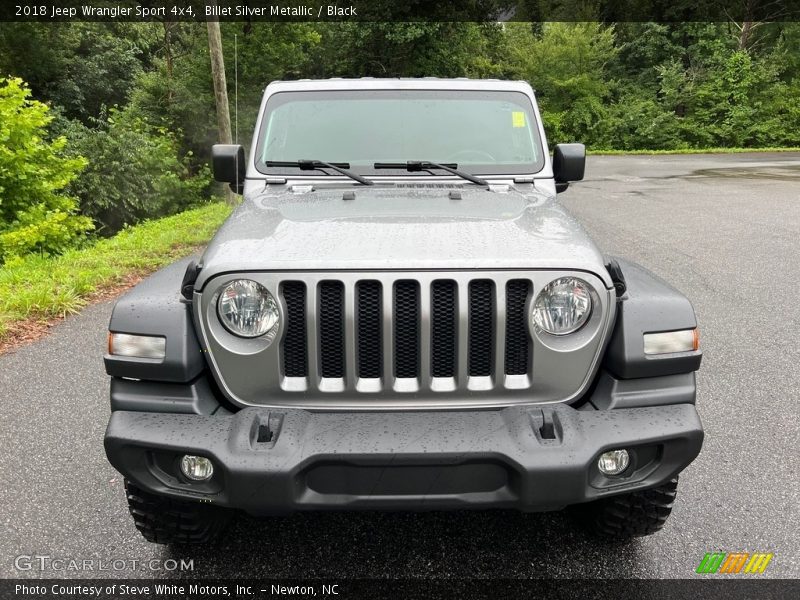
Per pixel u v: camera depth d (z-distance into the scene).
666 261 8.52
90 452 3.75
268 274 2.33
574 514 3.09
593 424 2.28
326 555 2.89
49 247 11.46
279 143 3.74
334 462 2.20
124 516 3.14
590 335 2.40
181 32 25.89
